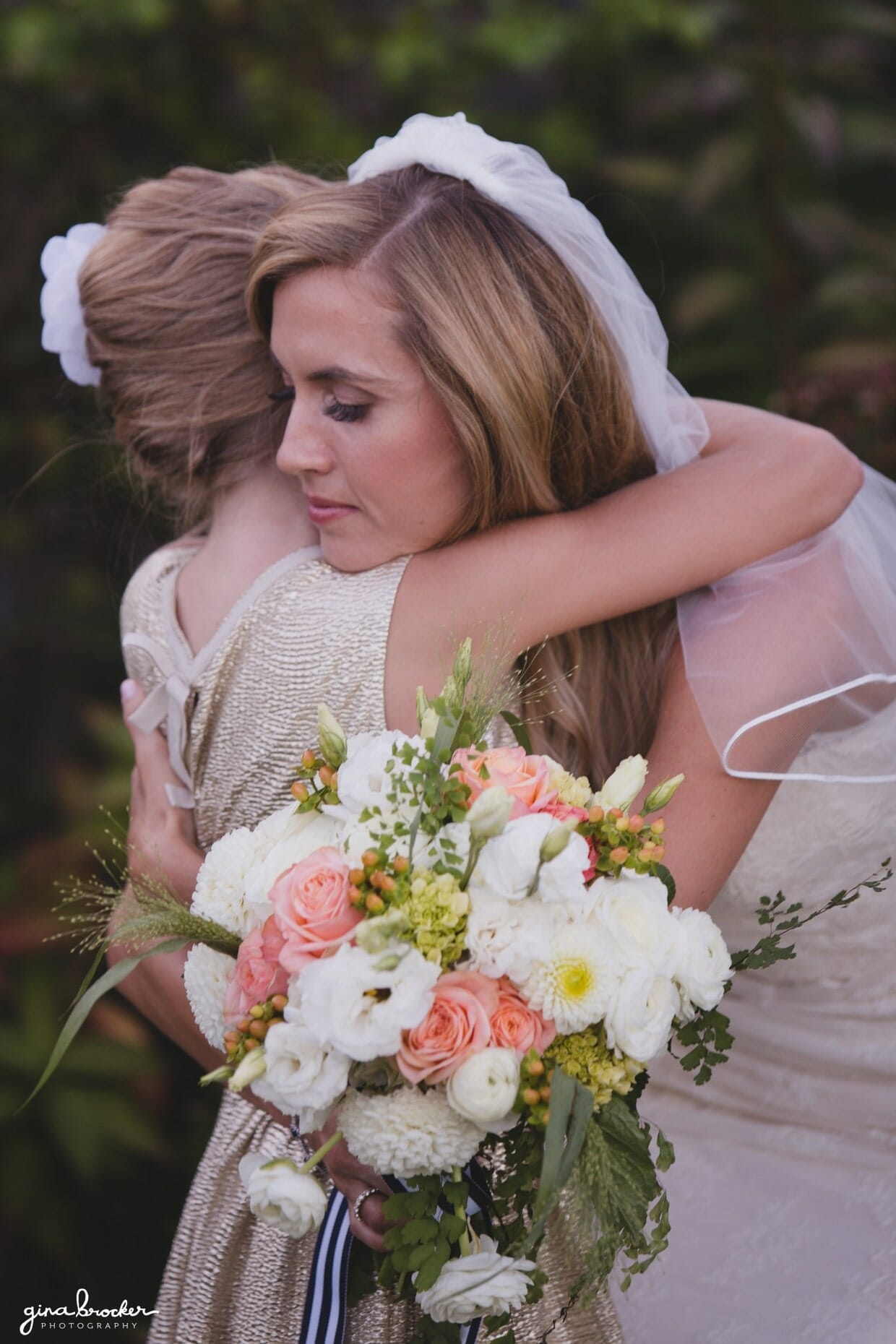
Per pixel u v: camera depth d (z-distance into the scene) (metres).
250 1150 1.61
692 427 1.63
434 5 3.52
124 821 3.19
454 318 1.41
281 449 1.50
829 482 1.55
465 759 1.18
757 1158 1.78
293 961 1.10
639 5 3.37
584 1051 1.14
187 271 1.70
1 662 3.68
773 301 3.22
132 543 2.35
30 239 3.61
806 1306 1.58
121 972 1.18
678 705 1.51
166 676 1.65
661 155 3.61
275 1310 1.54
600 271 1.52
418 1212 1.16
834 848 1.64
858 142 3.31
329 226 1.43
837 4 3.29
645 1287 1.63
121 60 3.50
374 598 1.50
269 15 3.54
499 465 1.48
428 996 1.08
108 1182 3.11
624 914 1.15
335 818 1.21
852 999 1.73
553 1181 1.06
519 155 1.52
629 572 1.49
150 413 1.73
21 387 3.66
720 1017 1.24
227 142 3.61
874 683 1.64
